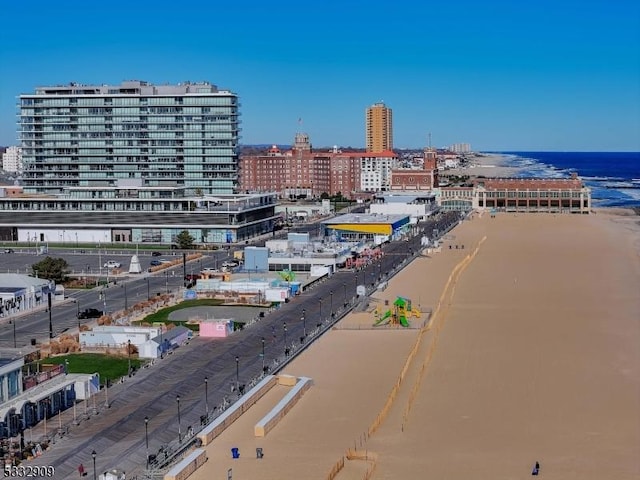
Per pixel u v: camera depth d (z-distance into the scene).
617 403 164.62
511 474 130.38
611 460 136.00
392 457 137.88
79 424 154.12
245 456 138.50
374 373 188.12
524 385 177.00
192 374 187.25
